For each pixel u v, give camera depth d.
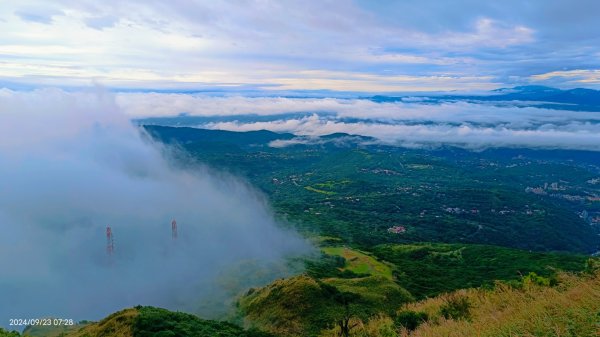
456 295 29.78
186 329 42.47
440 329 19.89
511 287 26.12
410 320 26.86
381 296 69.69
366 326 33.97
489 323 17.41
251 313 66.75
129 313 44.19
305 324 57.22
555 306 15.47
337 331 41.50
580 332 12.60
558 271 24.52
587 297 15.02
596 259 22.33
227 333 44.75
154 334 39.94
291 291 65.62
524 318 15.56
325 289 66.44
